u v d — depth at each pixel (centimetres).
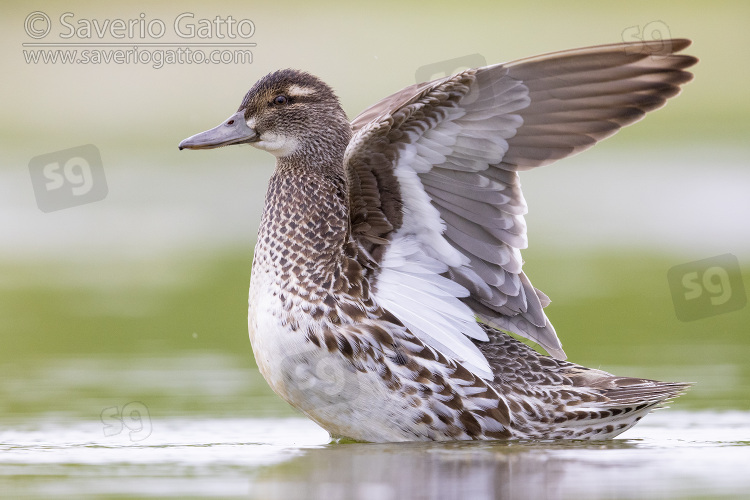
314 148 1216
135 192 2847
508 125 1043
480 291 1123
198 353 1606
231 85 3519
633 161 3173
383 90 3638
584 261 2203
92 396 1329
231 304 1931
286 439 1134
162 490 899
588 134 1044
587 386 1131
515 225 1088
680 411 1262
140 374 1459
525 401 1112
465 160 1070
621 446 1081
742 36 4216
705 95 3900
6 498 877
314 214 1152
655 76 1025
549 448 1068
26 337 1694
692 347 1617
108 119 3397
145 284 2075
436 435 1105
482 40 4056
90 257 2317
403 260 1116
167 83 3434
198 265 2241
